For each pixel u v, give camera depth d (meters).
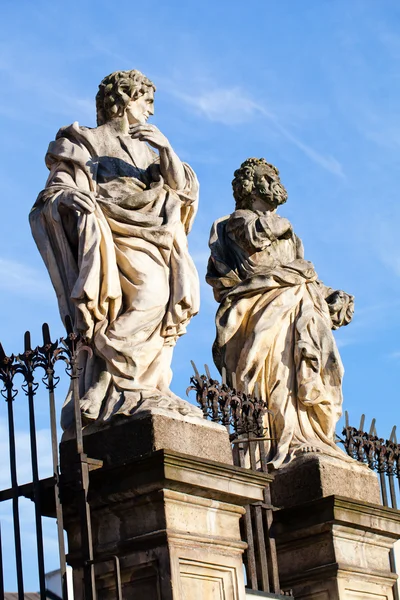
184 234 13.66
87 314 12.91
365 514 15.14
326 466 15.09
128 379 12.86
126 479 12.26
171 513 12.19
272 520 14.77
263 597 13.66
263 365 15.69
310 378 15.70
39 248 13.48
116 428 12.52
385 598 15.24
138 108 14.14
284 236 16.38
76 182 13.46
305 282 16.17
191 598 12.16
